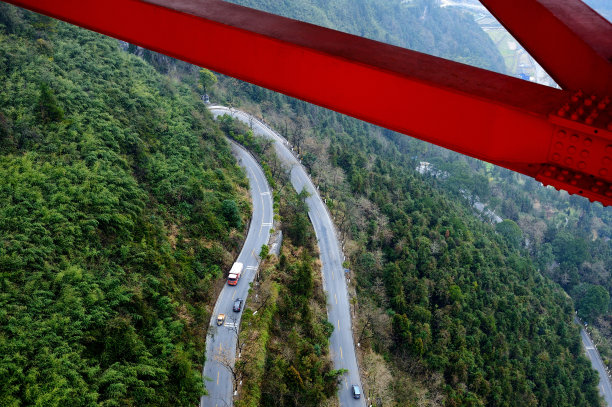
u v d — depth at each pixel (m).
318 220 70.62
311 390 42.69
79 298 36.62
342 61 8.06
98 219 42.88
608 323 104.69
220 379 40.19
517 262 96.25
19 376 31.50
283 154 84.38
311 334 49.78
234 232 56.28
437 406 51.97
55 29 65.81
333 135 122.00
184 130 64.88
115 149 53.03
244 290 49.34
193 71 102.44
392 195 94.31
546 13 7.04
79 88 57.44
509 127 7.36
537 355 78.06
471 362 62.53
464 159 173.25
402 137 167.88
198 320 43.97
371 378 48.91
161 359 37.53
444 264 78.12
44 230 39.28
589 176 7.12
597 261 123.88
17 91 51.84
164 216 50.94
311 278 53.06
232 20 8.91
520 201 154.88
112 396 33.38
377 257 69.56
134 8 9.56
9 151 45.16
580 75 6.98
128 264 42.34
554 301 95.12
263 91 114.50
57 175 44.81
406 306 64.44
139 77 69.38
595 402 81.75
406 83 7.77
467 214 111.19
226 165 68.12
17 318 34.00
